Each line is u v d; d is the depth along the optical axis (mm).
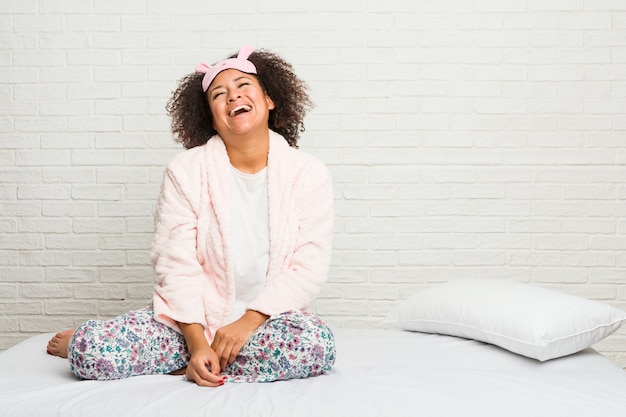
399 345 2320
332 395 1721
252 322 2004
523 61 3160
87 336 1889
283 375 1926
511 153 3166
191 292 2074
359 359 2135
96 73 3188
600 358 2178
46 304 3213
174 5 3172
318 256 2186
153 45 3178
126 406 1653
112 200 3201
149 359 1966
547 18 3152
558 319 2102
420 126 3168
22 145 3201
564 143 3160
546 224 3168
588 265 3168
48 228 3209
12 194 3211
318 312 3180
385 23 3162
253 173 2268
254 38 3162
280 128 2582
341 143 3168
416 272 3180
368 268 3180
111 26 3184
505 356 2158
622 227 3160
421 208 3174
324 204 2230
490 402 1698
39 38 3191
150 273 3199
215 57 3172
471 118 3164
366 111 3166
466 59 3160
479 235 3172
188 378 1904
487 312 2258
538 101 3160
